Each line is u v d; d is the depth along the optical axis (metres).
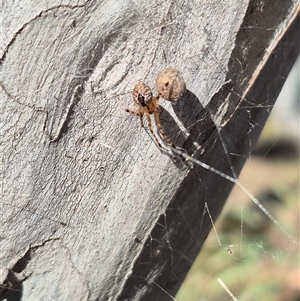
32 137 0.13
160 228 0.14
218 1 0.13
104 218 0.14
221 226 0.24
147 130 0.14
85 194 0.14
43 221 0.14
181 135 0.14
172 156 0.14
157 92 0.14
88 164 0.14
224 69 0.14
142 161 0.14
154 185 0.14
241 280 0.22
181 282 0.16
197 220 0.15
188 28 0.13
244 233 0.24
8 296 0.14
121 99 0.14
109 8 0.13
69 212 0.14
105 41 0.13
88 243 0.14
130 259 0.14
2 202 0.14
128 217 0.14
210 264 0.22
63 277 0.14
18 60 0.13
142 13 0.13
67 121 0.14
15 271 0.14
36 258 0.14
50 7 0.13
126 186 0.14
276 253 0.23
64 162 0.14
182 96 0.14
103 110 0.14
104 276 0.14
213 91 0.14
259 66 0.14
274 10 0.14
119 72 0.14
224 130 0.14
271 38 0.14
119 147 0.14
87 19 0.13
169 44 0.14
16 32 0.13
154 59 0.14
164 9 0.13
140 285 0.15
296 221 0.24
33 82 0.13
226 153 0.15
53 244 0.14
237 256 0.23
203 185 0.15
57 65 0.13
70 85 0.13
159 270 0.15
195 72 0.14
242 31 0.14
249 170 0.27
